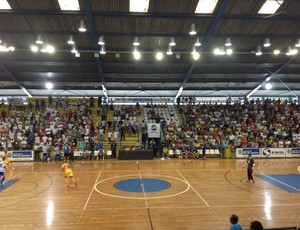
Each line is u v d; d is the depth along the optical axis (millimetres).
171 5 16453
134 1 16156
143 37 20141
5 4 16156
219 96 33531
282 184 14742
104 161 23438
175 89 30844
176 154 25500
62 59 23531
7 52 22156
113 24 18375
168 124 29047
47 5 16203
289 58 23922
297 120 29609
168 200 11875
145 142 26172
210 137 26953
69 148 23047
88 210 10570
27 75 26500
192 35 19719
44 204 11320
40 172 18375
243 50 22359
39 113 28547
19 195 12695
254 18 17719
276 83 30047
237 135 27172
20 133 26219
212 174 17531
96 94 32000
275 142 26562
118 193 13008
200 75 27547
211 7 16656
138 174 17609
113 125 28031
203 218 9703
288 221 9445
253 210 10547
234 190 13508
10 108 29531
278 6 16734
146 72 26406
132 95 32406
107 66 24984
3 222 9352
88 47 21438
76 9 16531
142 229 8766
